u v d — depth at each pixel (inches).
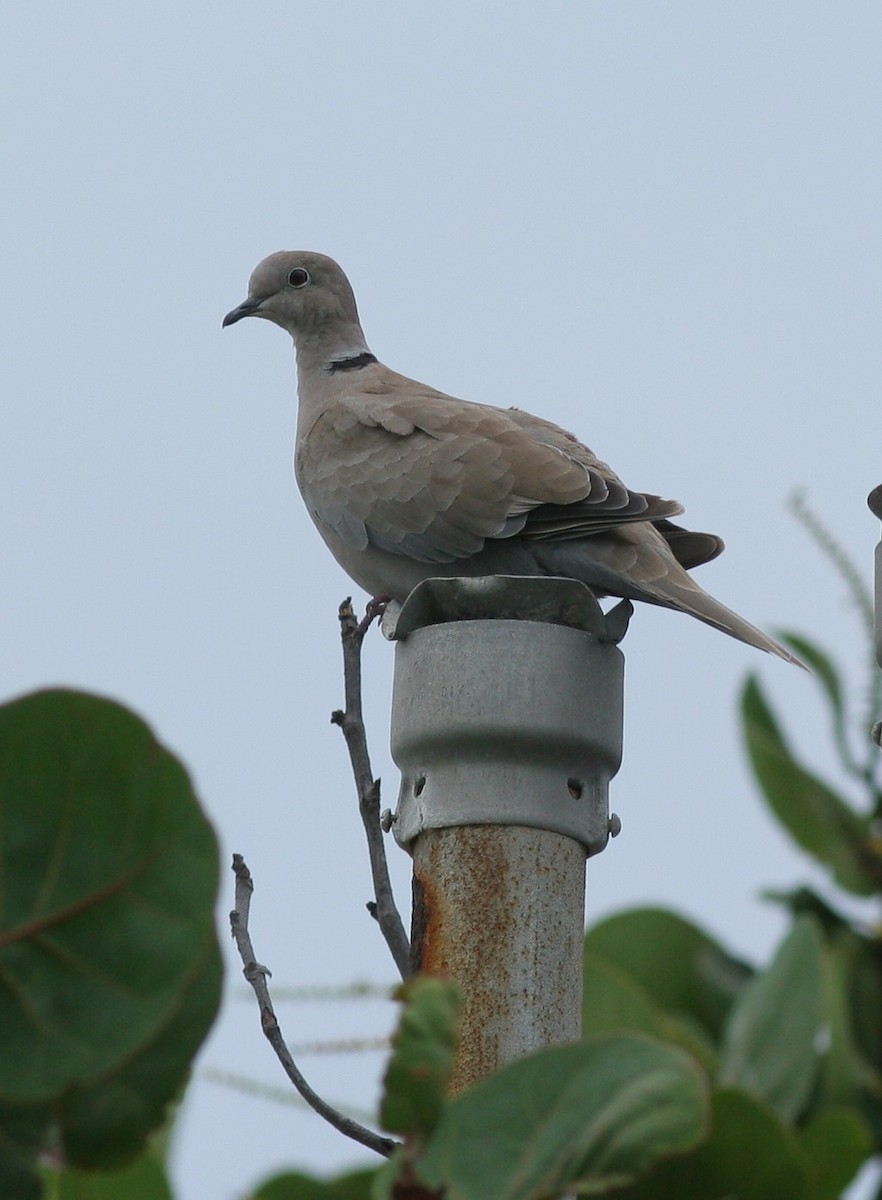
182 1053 126.0
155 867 122.6
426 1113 132.5
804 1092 141.2
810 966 145.4
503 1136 132.5
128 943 123.0
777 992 146.7
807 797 198.1
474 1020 247.1
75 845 122.4
